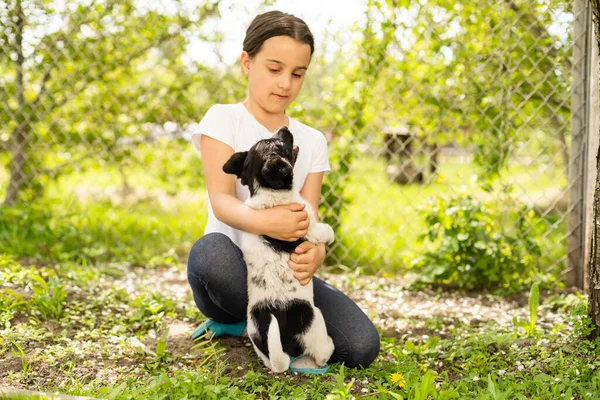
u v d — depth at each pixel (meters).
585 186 4.35
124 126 6.00
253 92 2.99
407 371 2.86
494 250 4.52
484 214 4.69
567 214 4.50
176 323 3.65
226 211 2.83
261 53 2.88
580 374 2.72
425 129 5.14
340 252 5.33
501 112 4.65
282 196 2.69
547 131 4.71
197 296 3.15
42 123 5.91
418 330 3.73
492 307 4.24
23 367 2.84
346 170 5.25
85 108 5.98
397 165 6.66
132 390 2.54
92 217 6.41
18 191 5.97
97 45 5.68
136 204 6.85
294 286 2.72
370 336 2.94
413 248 5.39
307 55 2.89
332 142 5.24
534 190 5.85
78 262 5.00
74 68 5.79
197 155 6.10
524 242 4.66
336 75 5.11
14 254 4.98
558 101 4.61
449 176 6.07
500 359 3.00
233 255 2.89
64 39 5.64
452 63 4.77
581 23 4.27
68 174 6.25
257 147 2.70
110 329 3.51
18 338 3.15
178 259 5.34
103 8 5.52
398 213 5.90
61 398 2.33
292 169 2.67
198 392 2.50
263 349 2.69
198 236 5.96
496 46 4.65
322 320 2.79
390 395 2.55
